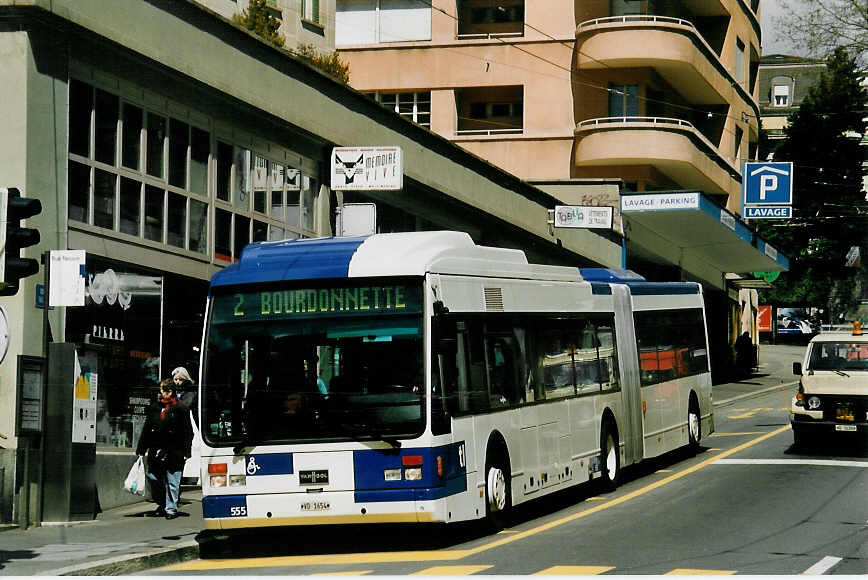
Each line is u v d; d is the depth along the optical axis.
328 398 12.77
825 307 77.88
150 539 13.67
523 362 15.59
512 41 44.81
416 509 12.48
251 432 12.84
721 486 17.80
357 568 11.66
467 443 13.46
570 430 16.95
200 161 19.25
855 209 76.69
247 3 32.38
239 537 15.02
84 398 15.65
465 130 45.94
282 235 21.88
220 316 13.23
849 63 35.41
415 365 12.73
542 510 16.62
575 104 44.41
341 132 23.38
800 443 22.45
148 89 17.75
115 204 17.00
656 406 21.08
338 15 45.81
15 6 15.17
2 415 15.08
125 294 17.16
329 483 12.62
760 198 35.78
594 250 38.84
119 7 16.89
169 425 15.80
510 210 32.69
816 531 13.38
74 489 15.36
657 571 10.72
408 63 45.31
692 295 24.38
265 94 20.75
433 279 13.06
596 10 44.38
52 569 11.41
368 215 21.05
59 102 15.77
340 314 12.97
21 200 11.62
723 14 50.72
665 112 46.47
